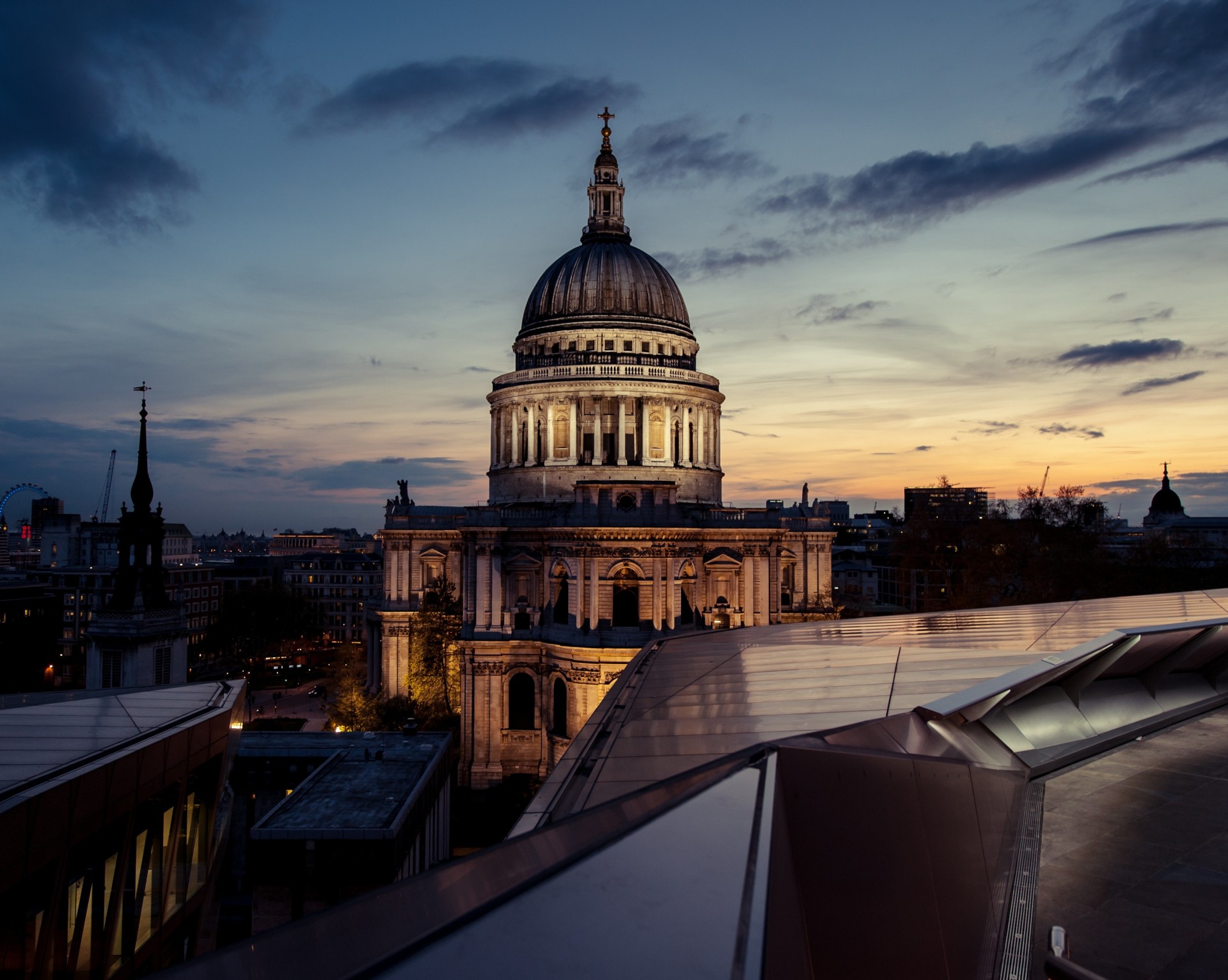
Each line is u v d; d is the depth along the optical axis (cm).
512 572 8450
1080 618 3316
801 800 1016
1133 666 2367
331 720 9544
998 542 10238
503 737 8162
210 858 3328
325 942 609
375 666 10781
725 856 773
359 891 4466
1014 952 1112
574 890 700
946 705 1711
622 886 708
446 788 6388
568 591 8250
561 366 9681
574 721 7750
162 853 2939
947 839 1232
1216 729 2186
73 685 15462
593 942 614
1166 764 1894
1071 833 1502
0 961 2098
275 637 14388
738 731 1870
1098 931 1163
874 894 981
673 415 9825
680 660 3058
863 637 3312
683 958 593
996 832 1425
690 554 8194
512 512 8662
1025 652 2530
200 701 3397
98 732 2850
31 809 2194
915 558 11000
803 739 1234
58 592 15712
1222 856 1402
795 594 10525
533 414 9844
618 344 10094
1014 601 10088
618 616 8262
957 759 1555
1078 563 9581
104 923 2583
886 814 1128
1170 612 3406
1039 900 1252
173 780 2933
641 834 819
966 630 3262
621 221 11225
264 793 6175
